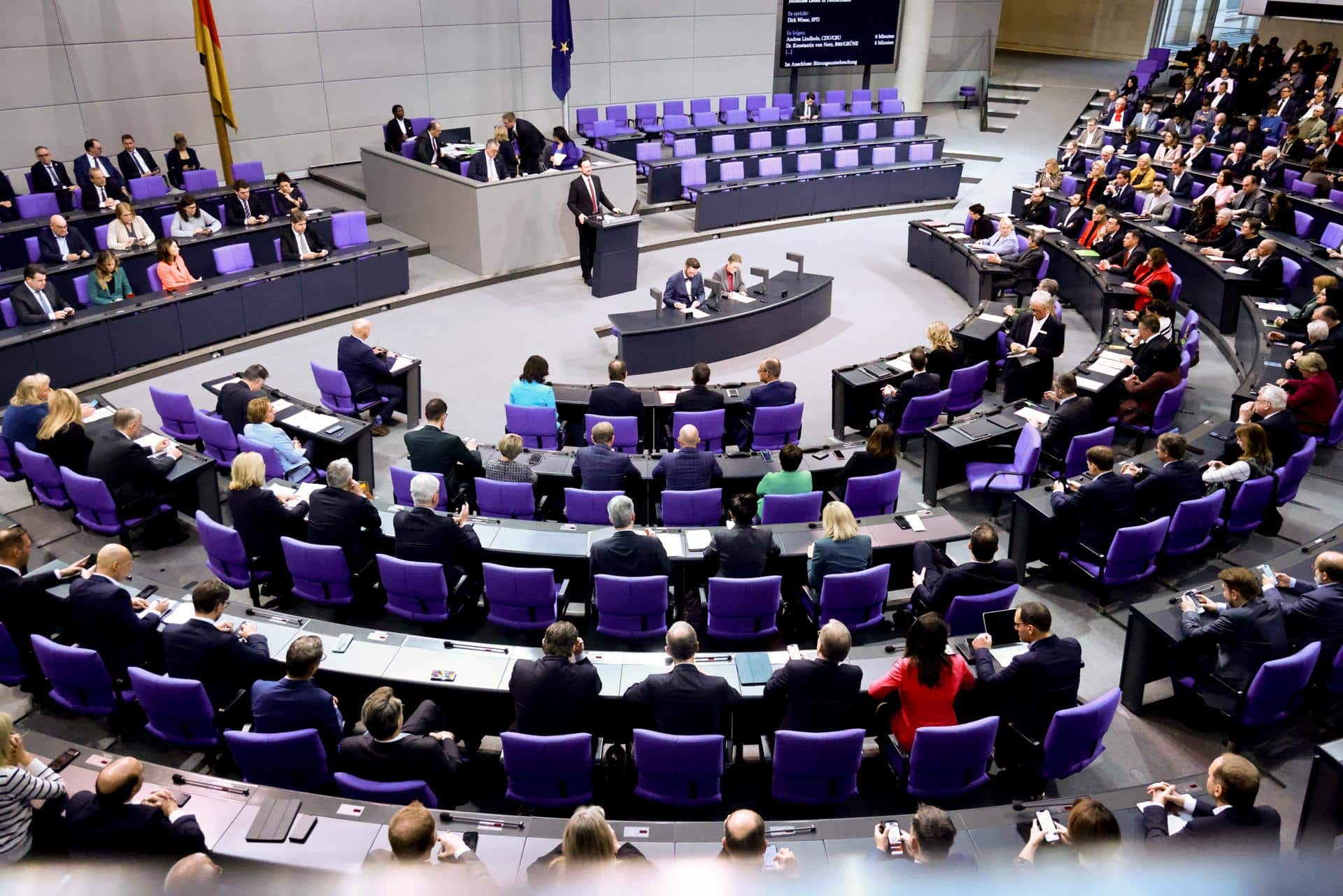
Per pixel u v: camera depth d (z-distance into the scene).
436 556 6.32
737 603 6.04
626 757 5.42
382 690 4.45
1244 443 7.20
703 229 16.16
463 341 12.06
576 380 11.05
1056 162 16.16
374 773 4.44
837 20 20.20
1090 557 6.93
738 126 18.98
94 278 10.91
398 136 15.84
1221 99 18.17
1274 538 7.89
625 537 6.04
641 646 6.57
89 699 5.51
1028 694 4.97
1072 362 11.74
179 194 13.96
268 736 4.47
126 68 15.17
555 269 14.55
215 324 11.41
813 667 4.83
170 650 5.19
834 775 4.71
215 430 8.18
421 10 17.52
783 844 4.13
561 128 15.06
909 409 9.02
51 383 10.13
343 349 9.29
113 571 5.61
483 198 13.38
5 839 4.02
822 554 6.18
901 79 21.78
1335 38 20.83
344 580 6.36
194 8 14.20
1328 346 9.27
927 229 14.47
